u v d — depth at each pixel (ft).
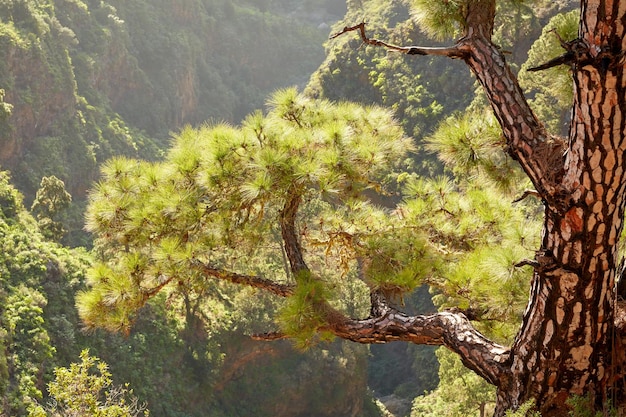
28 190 177.58
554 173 12.85
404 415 120.47
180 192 19.13
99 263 19.93
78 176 197.06
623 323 14.03
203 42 349.41
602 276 13.03
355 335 16.61
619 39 11.10
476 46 13.82
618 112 11.66
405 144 20.65
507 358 14.65
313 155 17.97
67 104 202.18
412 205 19.83
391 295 18.49
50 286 96.37
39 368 83.25
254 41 374.43
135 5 305.12
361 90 169.99
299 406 112.78
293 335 16.72
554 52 15.71
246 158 18.13
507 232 17.13
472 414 59.93
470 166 16.16
